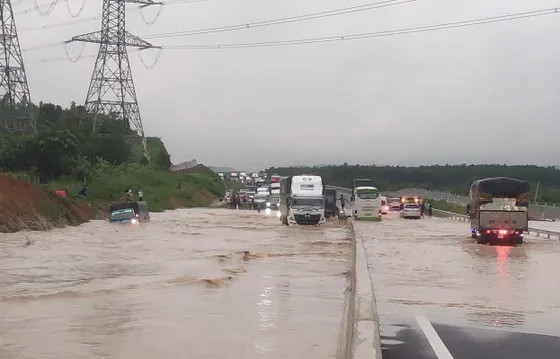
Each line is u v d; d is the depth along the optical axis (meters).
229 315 12.05
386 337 9.98
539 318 11.76
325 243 30.28
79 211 44.12
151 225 42.53
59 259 22.17
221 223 46.62
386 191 119.81
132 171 76.81
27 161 57.19
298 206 44.69
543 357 8.81
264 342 9.87
